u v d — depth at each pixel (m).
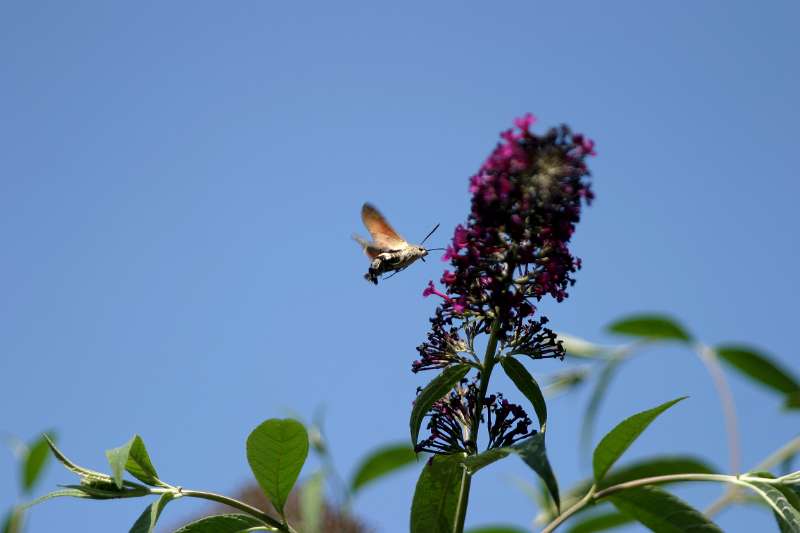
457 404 7.43
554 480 6.02
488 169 6.95
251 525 7.26
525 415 7.26
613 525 10.00
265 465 7.21
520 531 9.58
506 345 7.34
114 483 7.14
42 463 10.52
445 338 7.50
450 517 7.57
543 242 7.02
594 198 6.88
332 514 12.37
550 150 6.80
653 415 7.04
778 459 10.13
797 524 6.80
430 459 7.54
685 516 7.21
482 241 7.06
